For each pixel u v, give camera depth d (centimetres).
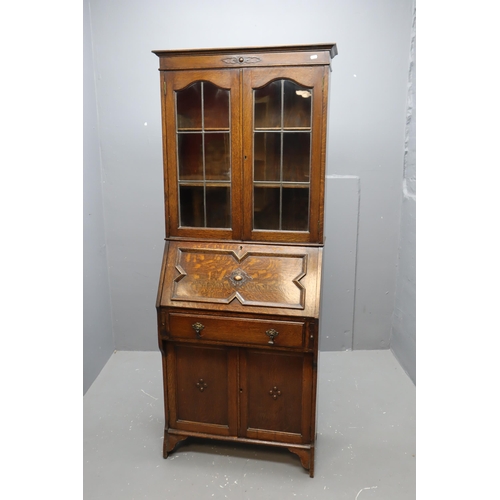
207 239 209
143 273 306
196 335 201
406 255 288
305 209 200
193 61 193
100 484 203
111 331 313
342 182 291
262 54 188
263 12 268
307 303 191
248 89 192
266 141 197
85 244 271
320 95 188
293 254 201
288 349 195
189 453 223
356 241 301
